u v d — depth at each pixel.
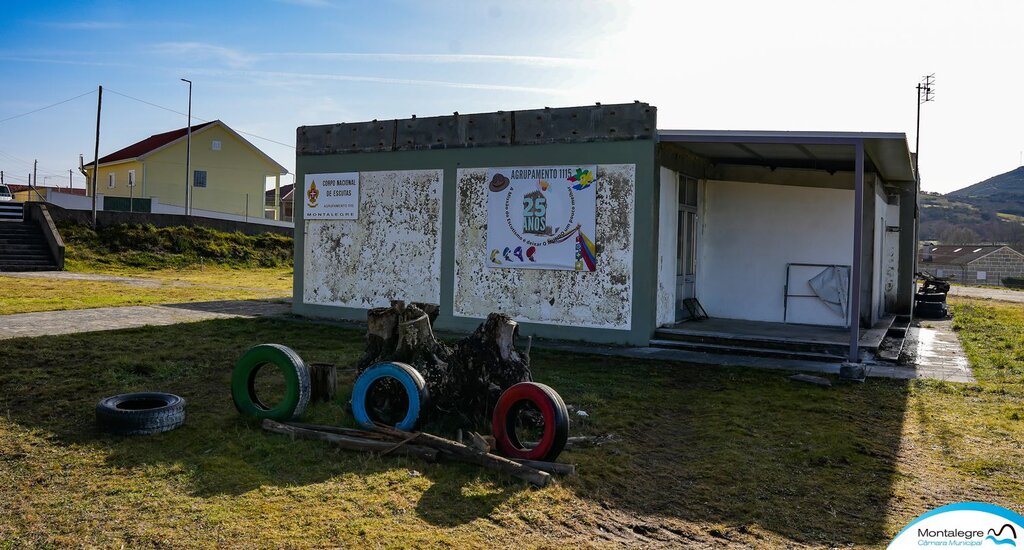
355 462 5.88
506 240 13.13
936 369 10.62
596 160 12.29
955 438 7.08
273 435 6.52
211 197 40.88
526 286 12.96
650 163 11.85
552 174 12.68
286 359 6.88
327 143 15.24
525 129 12.93
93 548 4.25
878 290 15.30
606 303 12.25
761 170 14.48
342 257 15.04
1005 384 9.54
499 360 6.98
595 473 5.86
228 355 10.19
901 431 7.32
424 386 6.60
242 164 42.47
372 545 4.39
